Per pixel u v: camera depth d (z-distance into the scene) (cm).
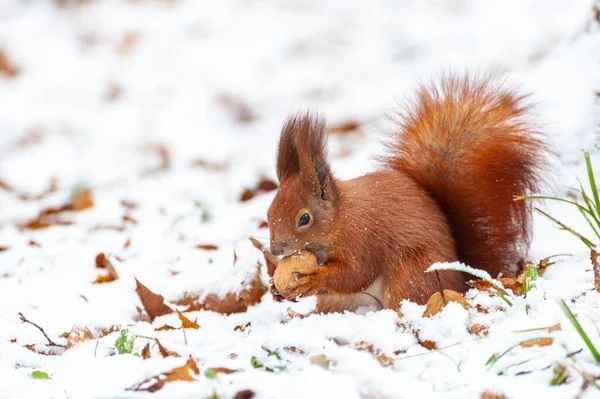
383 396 562
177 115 2283
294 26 2795
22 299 920
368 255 805
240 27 2802
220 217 1281
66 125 2239
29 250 1168
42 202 1568
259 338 713
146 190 1589
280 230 814
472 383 570
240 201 1405
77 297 926
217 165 1806
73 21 2834
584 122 1073
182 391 589
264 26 2802
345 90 2339
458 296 722
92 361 673
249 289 897
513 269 868
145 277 977
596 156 1046
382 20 2809
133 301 900
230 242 1094
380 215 806
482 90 897
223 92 2394
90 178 1802
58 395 606
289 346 671
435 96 906
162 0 2955
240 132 2180
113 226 1293
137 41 2705
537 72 1234
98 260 1060
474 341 648
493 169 848
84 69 2566
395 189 828
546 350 605
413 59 2486
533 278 736
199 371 626
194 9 2916
